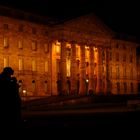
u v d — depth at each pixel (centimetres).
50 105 5656
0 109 1158
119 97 6775
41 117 3272
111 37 8981
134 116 2983
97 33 8494
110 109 4691
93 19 8300
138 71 10769
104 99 6519
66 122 2597
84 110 4606
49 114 3834
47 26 7538
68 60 8075
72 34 7794
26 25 7131
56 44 7794
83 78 8106
